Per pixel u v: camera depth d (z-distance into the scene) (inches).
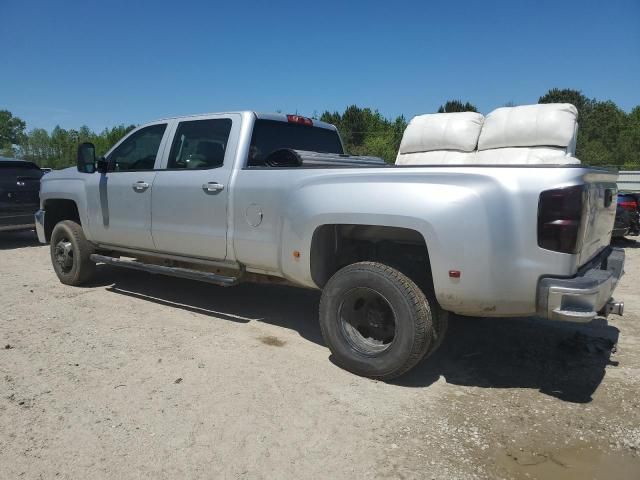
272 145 208.2
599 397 147.3
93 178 245.9
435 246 139.3
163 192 211.5
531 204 130.3
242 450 118.0
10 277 292.5
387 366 150.3
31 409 135.1
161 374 157.4
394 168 149.6
